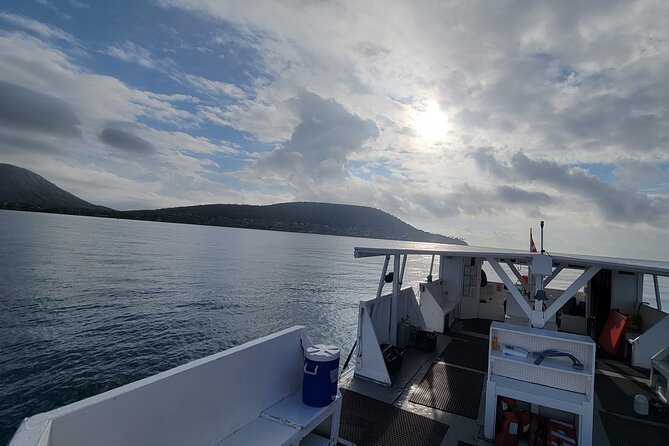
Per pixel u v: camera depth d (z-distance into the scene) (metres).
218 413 3.01
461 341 8.18
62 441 1.92
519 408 4.54
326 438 3.85
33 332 24.94
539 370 4.64
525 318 7.88
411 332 7.62
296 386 4.07
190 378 2.75
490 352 4.73
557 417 4.66
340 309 37.12
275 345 3.72
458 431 4.50
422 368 6.50
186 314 31.88
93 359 21.23
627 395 5.88
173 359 21.92
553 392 4.39
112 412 2.20
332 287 52.22
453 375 6.20
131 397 2.31
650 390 6.08
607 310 8.99
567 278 52.56
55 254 67.88
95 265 58.22
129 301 35.69
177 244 120.62
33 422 1.79
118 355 22.00
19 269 48.41
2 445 13.49
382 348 6.50
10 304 31.39
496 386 4.45
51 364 20.22
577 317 9.39
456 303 10.09
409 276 72.62
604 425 4.91
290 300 40.31
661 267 4.74
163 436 2.54
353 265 94.44
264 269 70.19
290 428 3.25
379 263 108.38
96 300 35.09
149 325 28.20
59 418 1.90
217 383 3.00
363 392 5.46
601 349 8.28
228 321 30.39
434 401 5.23
